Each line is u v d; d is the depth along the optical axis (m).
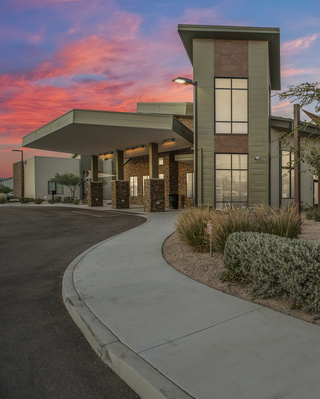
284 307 3.81
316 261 3.42
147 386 2.30
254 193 16.47
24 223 14.79
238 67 16.44
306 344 2.86
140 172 28.16
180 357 2.66
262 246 4.09
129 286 4.76
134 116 15.73
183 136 18.44
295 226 6.80
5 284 5.36
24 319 3.89
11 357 2.98
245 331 3.15
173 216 16.34
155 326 3.31
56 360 2.92
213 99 16.36
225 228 6.35
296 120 9.08
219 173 16.50
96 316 3.61
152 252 7.30
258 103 16.45
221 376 2.37
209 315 3.59
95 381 2.59
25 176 43.34
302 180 19.88
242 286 4.62
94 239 9.88
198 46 16.34
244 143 16.50
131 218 16.09
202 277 5.23
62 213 20.30
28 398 2.38
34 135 19.94
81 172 42.91
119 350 2.80
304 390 2.19
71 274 5.48
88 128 16.14
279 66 18.72
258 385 2.25
